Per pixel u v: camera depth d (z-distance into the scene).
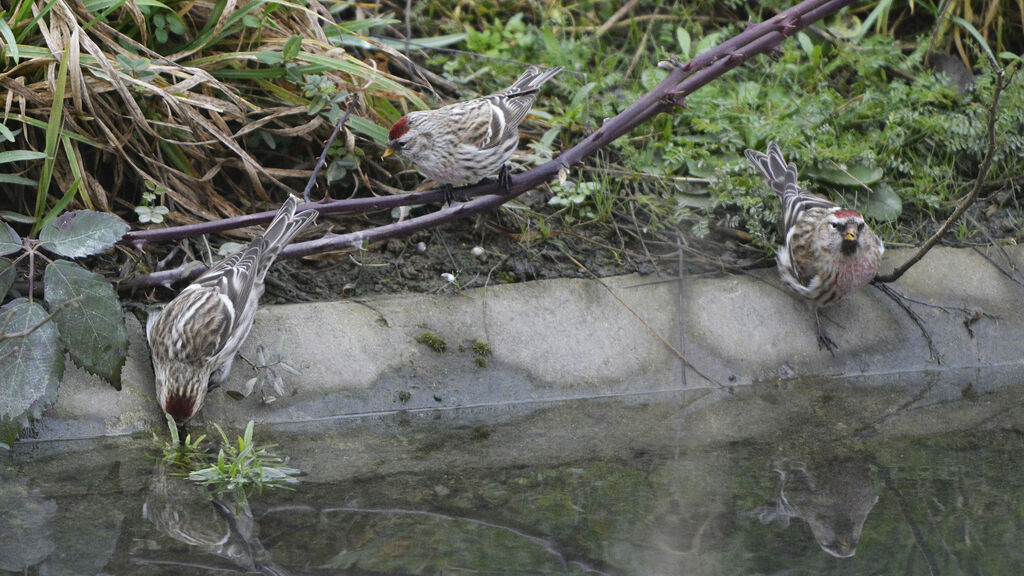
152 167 10.59
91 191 10.16
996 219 12.02
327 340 9.85
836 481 8.10
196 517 7.41
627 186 11.92
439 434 9.16
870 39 13.50
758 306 10.91
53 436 8.90
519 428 9.32
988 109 12.12
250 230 10.77
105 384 9.21
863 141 12.38
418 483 8.07
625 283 10.87
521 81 10.86
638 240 11.38
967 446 8.80
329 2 12.55
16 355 8.73
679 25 13.98
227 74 10.95
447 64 12.87
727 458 8.60
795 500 7.77
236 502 7.68
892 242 11.61
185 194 10.62
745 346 10.68
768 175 11.27
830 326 10.94
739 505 7.68
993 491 7.88
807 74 13.28
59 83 9.29
